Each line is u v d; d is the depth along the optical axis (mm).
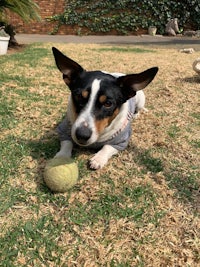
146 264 361
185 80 993
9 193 446
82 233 393
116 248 376
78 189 460
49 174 440
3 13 1660
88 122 444
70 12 2881
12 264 349
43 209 425
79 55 1440
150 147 580
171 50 1766
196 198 461
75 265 356
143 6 2816
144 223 413
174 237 395
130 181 484
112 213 425
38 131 605
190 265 361
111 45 1992
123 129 521
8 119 646
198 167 533
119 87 479
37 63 1170
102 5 2842
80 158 524
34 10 1703
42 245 375
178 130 650
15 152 531
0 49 1459
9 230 390
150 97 836
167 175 505
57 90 840
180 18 2857
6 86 844
